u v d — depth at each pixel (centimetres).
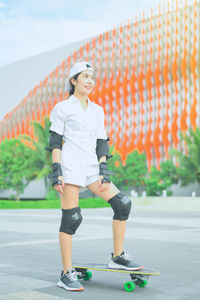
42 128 3566
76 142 375
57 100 4734
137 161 3659
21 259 534
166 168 3559
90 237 813
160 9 3953
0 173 3450
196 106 3628
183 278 410
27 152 3497
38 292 342
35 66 4994
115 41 4303
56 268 464
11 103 5153
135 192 3725
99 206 2488
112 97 4234
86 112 382
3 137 5159
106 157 388
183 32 3759
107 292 345
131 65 4134
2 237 823
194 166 3450
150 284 380
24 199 4494
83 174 372
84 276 396
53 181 365
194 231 943
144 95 4006
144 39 4056
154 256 564
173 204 2480
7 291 346
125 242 729
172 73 3784
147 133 3928
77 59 4638
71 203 370
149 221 1273
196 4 3703
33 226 1098
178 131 3722
